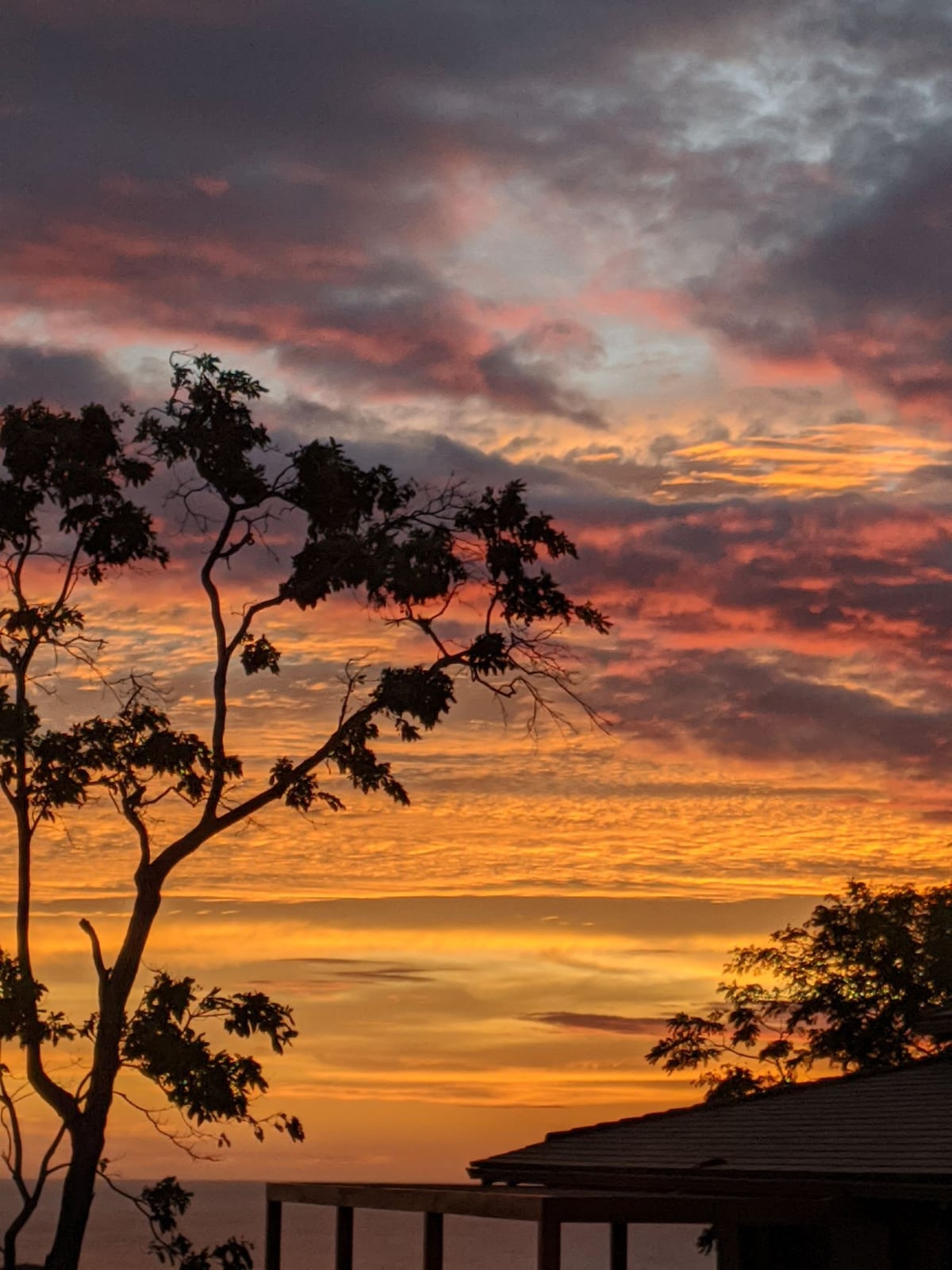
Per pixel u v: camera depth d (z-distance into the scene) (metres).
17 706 25.44
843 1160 15.33
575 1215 14.72
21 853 26.17
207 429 27.22
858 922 36.38
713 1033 37.41
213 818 26.42
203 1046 25.36
